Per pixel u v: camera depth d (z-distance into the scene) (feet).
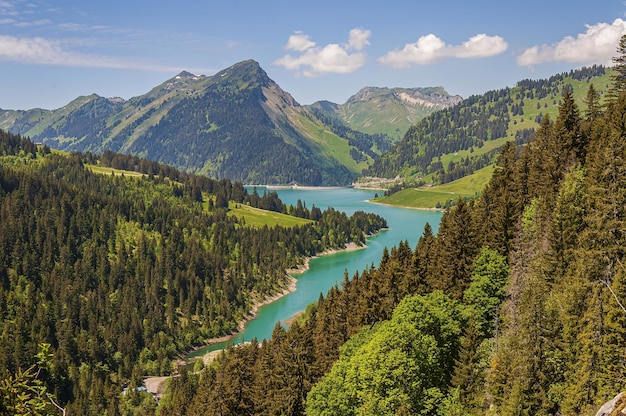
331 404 200.64
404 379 175.94
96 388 465.47
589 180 231.71
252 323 655.35
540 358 161.48
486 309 233.14
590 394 149.89
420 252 333.21
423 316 199.72
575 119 306.76
